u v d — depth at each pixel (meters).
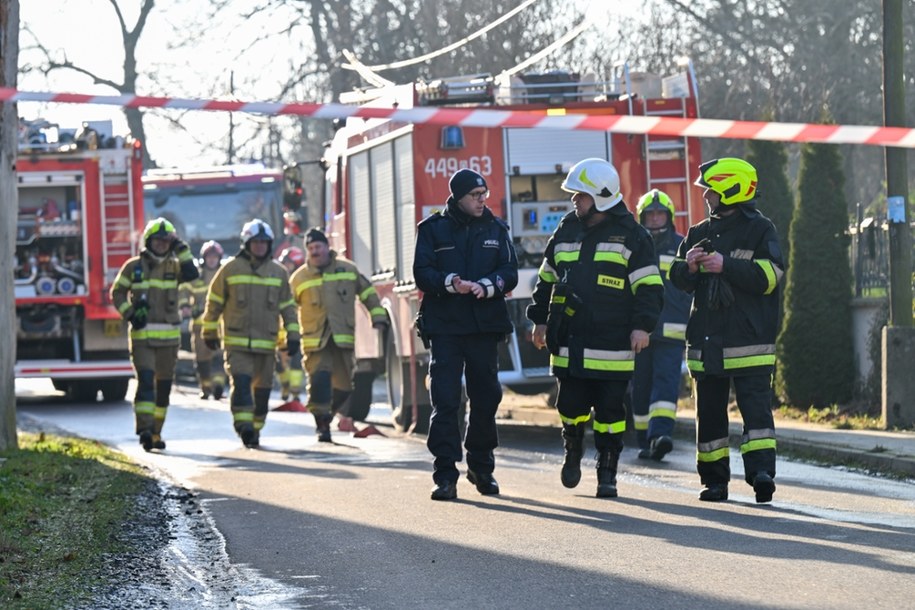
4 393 22.02
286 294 25.81
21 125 37.88
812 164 27.59
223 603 11.25
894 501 15.99
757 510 15.16
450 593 11.23
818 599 10.42
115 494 17.61
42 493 17.36
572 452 17.14
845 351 27.30
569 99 28.00
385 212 28.19
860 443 21.27
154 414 25.08
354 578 12.04
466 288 16.64
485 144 26.39
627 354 16.48
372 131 28.80
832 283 27.31
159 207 54.25
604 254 16.41
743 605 10.33
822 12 51.78
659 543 13.03
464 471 20.30
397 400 28.05
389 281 27.91
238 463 22.42
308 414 33.88
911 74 48.03
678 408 29.97
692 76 27.20
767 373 15.62
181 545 14.01
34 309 37.03
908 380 23.72
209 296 25.61
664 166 26.86
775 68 52.50
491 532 14.06
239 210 54.34
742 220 15.75
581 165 16.50
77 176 36.91
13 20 21.22
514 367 25.86
